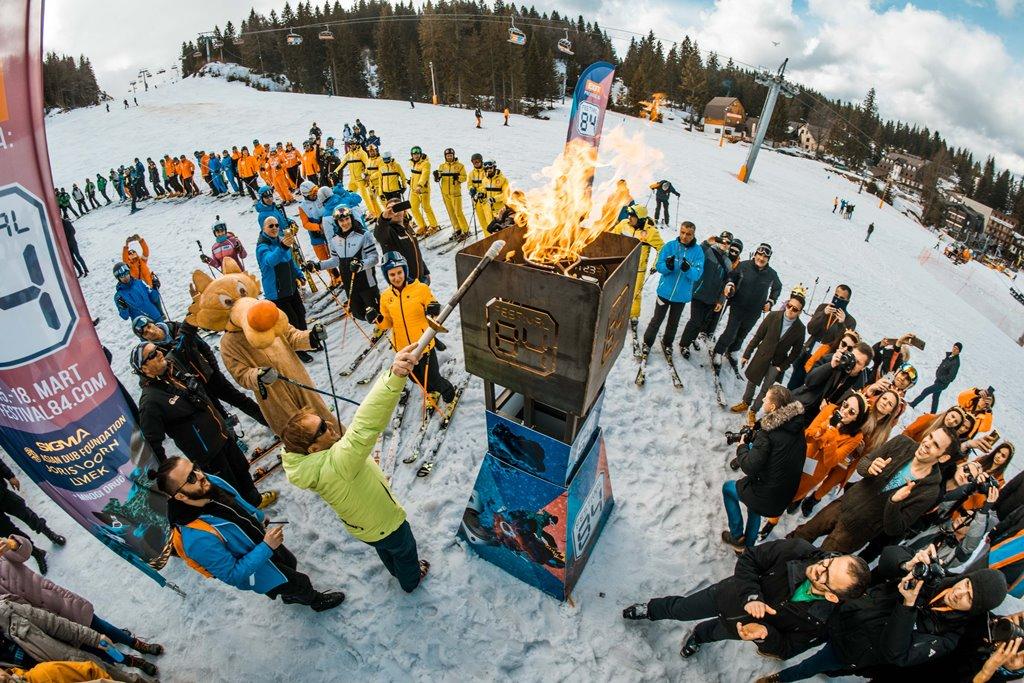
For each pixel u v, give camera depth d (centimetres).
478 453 470
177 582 377
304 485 277
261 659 329
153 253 1124
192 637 344
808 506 446
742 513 434
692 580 380
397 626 342
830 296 1313
